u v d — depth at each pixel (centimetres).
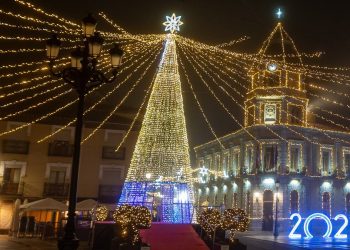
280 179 4266
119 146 3472
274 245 2797
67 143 3497
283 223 4162
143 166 2023
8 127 3425
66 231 1097
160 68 2100
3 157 3381
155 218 2192
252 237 3444
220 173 5241
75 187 1131
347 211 4509
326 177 4472
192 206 2072
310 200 4353
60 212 3278
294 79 4578
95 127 3566
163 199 2070
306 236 3609
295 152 4425
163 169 2025
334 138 4625
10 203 3334
